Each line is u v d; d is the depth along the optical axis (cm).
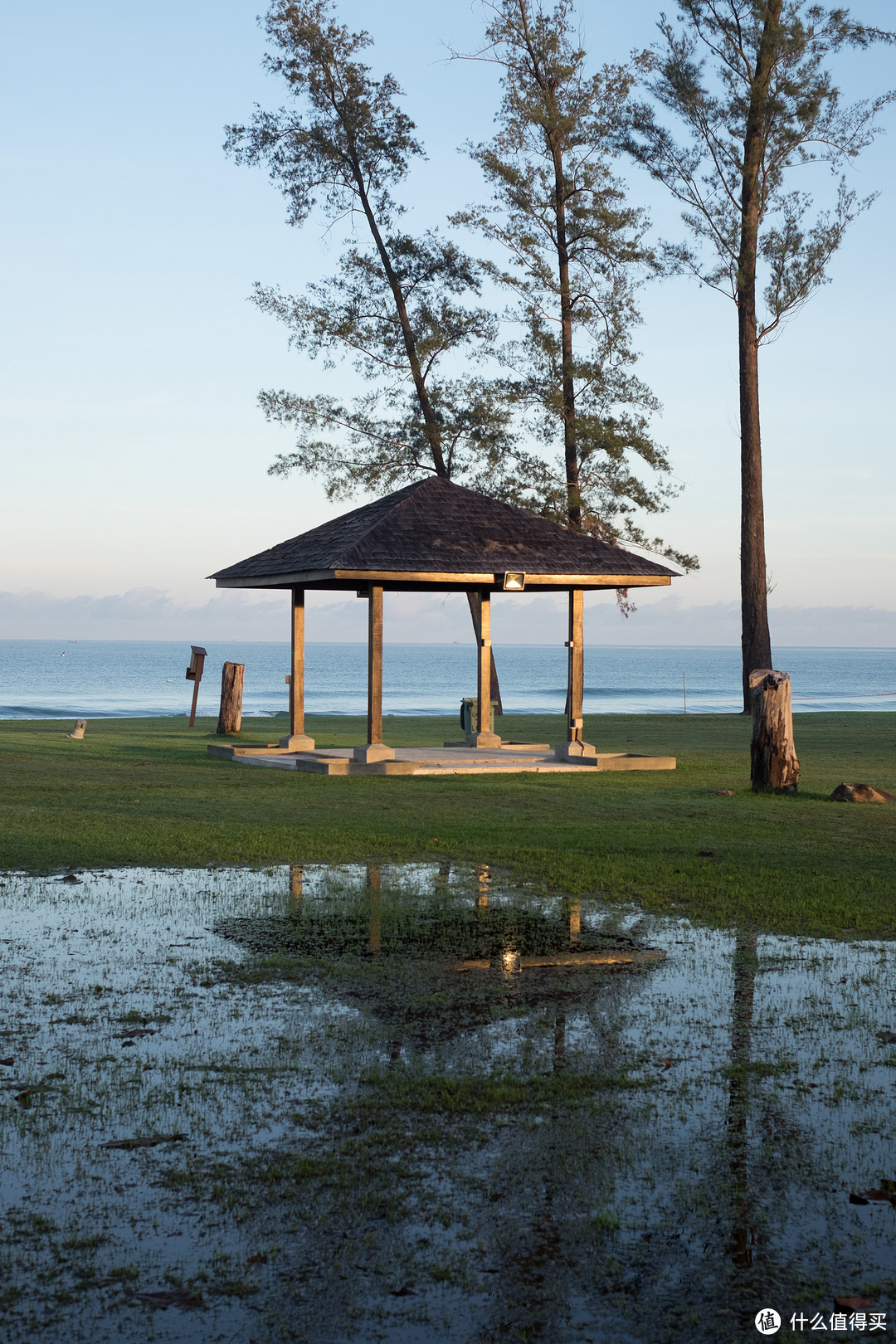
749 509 3422
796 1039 561
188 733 2739
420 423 3619
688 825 1270
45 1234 369
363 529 1934
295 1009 604
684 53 3281
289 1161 421
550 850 1103
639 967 692
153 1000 618
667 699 9000
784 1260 358
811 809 1414
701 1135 446
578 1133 446
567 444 3603
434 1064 521
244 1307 331
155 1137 440
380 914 833
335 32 3434
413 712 6556
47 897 890
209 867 1020
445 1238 369
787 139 3284
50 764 1903
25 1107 468
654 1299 337
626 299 3553
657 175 3366
